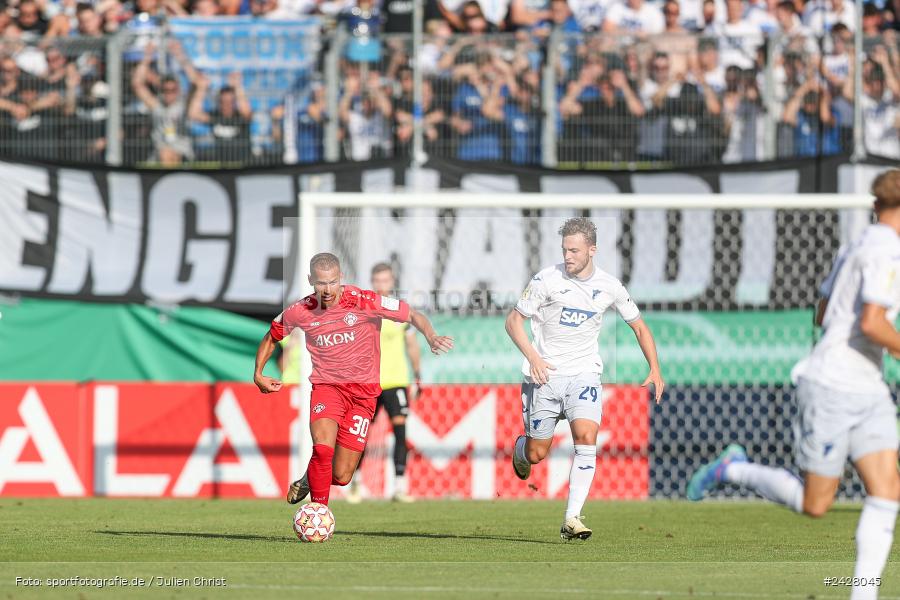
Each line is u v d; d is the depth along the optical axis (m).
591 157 44.94
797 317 43.94
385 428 42.34
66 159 45.62
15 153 45.88
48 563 23.89
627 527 32.97
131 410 42.50
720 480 19.98
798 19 48.50
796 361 43.84
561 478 42.22
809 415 18.53
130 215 45.38
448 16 47.94
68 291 45.12
